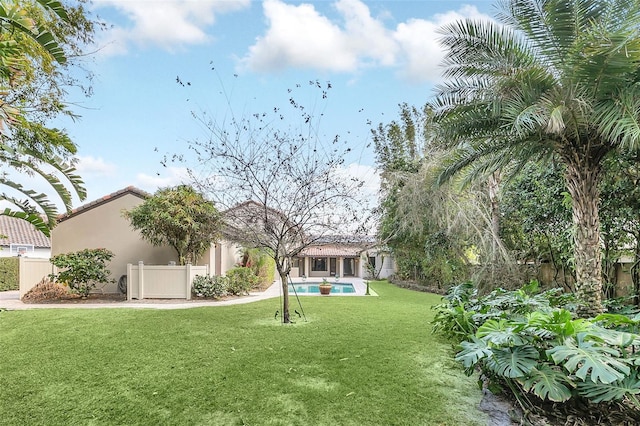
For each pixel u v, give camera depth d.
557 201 9.58
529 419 3.47
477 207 13.39
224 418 3.55
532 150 7.59
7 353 5.62
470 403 3.88
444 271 15.23
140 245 14.52
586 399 3.59
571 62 5.91
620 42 5.20
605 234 9.01
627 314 6.51
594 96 5.90
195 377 4.60
